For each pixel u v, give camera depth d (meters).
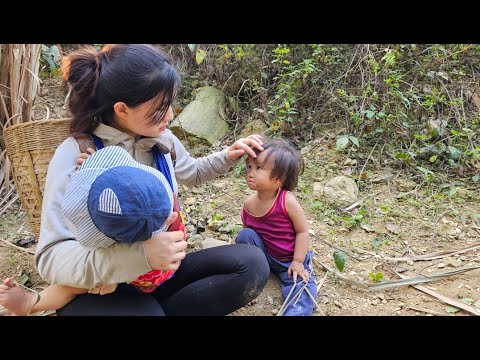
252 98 3.50
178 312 1.67
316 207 2.69
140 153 1.57
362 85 3.25
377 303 2.01
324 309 1.98
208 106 3.41
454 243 2.42
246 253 1.67
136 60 1.35
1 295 1.53
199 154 3.19
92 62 1.42
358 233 2.52
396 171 2.98
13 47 2.53
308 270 2.08
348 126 3.20
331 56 3.42
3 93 2.67
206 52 3.70
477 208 2.67
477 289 2.06
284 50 3.24
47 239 1.37
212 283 1.65
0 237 2.53
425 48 3.42
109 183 1.18
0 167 2.83
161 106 1.42
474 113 3.23
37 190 1.91
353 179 2.90
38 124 1.87
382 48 3.39
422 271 2.22
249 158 1.96
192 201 2.82
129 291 1.55
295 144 3.25
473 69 3.43
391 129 3.16
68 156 1.46
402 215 2.62
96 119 1.49
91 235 1.22
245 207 2.10
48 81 3.58
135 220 1.18
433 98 3.15
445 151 3.00
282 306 1.93
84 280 1.32
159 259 1.26
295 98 3.39
